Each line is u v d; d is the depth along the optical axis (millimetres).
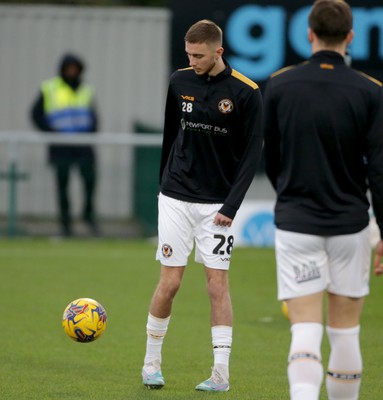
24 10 62688
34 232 55031
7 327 30688
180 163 22172
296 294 17141
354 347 17562
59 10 62812
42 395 21797
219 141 21812
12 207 54688
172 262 22172
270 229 54219
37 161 54969
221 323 22234
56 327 30859
